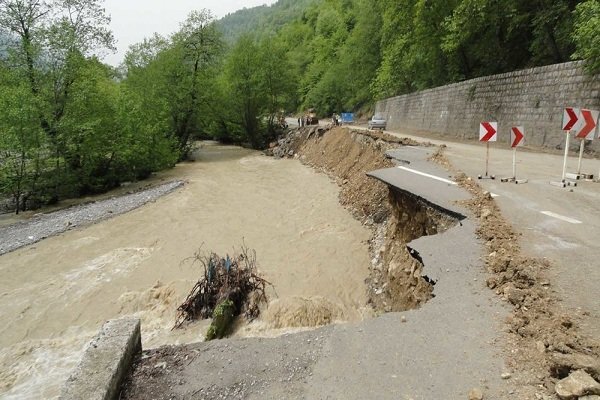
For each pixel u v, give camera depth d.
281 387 3.46
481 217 7.03
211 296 9.17
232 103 42.28
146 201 19.89
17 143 18.36
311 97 70.56
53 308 9.89
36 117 19.31
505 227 6.38
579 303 4.12
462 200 8.12
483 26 23.02
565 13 17.97
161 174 28.45
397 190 10.00
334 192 20.02
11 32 21.47
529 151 16.33
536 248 5.60
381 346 3.86
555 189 9.00
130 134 24.84
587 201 7.91
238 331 8.41
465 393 3.12
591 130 9.77
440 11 28.61
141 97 30.66
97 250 13.52
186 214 17.44
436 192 8.94
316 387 3.39
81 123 21.73
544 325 3.73
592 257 5.24
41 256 13.16
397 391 3.22
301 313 8.80
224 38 39.25
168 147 30.36
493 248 5.69
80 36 23.45
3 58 21.27
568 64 15.91
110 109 24.11
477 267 5.25
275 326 8.54
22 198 20.62
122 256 12.89
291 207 17.98
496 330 3.88
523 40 23.66
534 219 6.88
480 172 11.34
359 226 14.56
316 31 94.31
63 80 21.78
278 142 40.41
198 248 13.32
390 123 41.12
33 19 21.67
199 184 23.89
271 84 43.62
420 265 6.89
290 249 12.91
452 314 4.27
